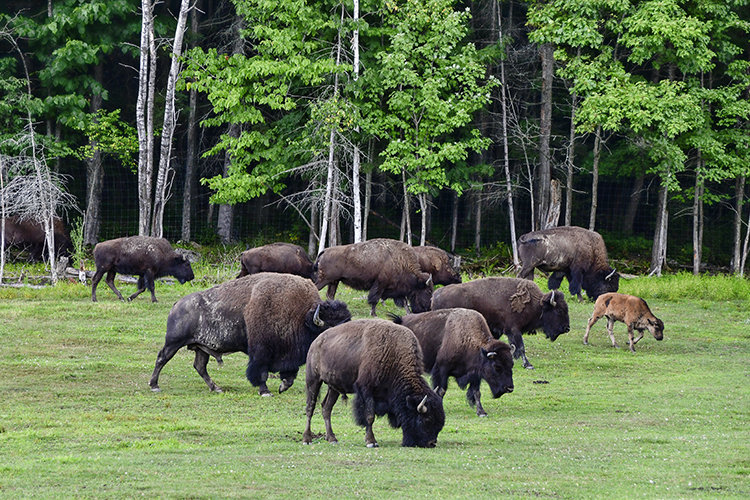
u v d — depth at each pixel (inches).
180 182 4643.2
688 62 3339.1
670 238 4566.9
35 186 2898.6
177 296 2640.3
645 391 1626.5
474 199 4143.7
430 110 3270.2
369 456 1027.3
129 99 4389.8
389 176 4315.9
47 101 3496.6
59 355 1811.0
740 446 1138.0
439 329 1359.5
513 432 1248.8
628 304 2079.2
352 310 2492.6
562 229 2684.5
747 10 3782.0
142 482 882.1
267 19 3425.2
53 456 1030.4
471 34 4092.0
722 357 2026.3
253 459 1007.6
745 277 3595.0
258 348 1469.0
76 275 2913.4
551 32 3390.7
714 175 3415.4
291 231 4269.2
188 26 4156.0
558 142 4261.8
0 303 2427.4
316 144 3334.2
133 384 1581.0
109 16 3708.2
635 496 844.6
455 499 818.8
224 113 3373.5
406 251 2298.2
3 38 3710.6
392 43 3331.7
